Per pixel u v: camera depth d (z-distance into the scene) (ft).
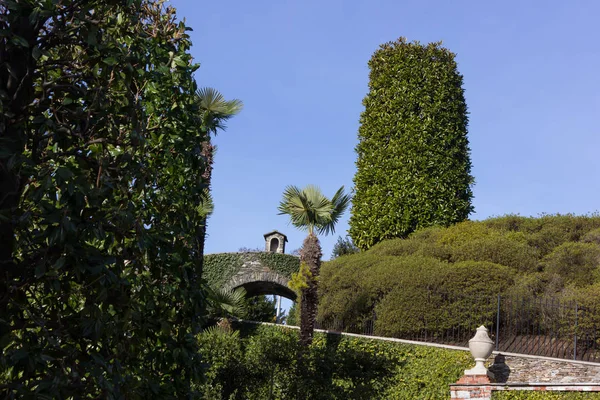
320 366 42.91
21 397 16.03
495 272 62.85
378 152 86.63
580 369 51.49
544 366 53.01
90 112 19.33
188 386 21.35
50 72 21.50
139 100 21.26
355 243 85.97
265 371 43.88
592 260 69.41
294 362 43.29
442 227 81.10
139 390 19.11
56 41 19.34
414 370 57.67
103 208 19.17
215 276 97.30
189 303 21.77
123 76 20.22
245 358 46.26
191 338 21.39
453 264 65.72
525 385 43.47
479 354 47.19
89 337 17.88
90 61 19.95
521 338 58.70
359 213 85.87
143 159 21.52
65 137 19.10
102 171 18.81
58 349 17.07
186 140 23.61
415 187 83.66
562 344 56.75
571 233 79.20
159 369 21.07
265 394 44.52
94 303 18.15
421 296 62.39
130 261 21.21
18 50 18.07
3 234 17.33
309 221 63.62
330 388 42.24
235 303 75.31
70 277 18.06
